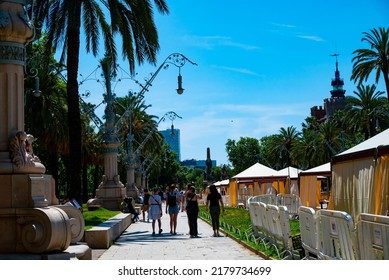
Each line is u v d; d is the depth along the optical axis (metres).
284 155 95.81
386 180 13.84
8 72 8.63
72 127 19.67
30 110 32.25
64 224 8.12
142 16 20.83
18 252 7.97
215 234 18.78
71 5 18.86
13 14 8.75
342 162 17.38
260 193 40.28
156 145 64.25
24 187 8.19
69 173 19.62
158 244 15.84
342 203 17.41
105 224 17.17
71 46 19.66
